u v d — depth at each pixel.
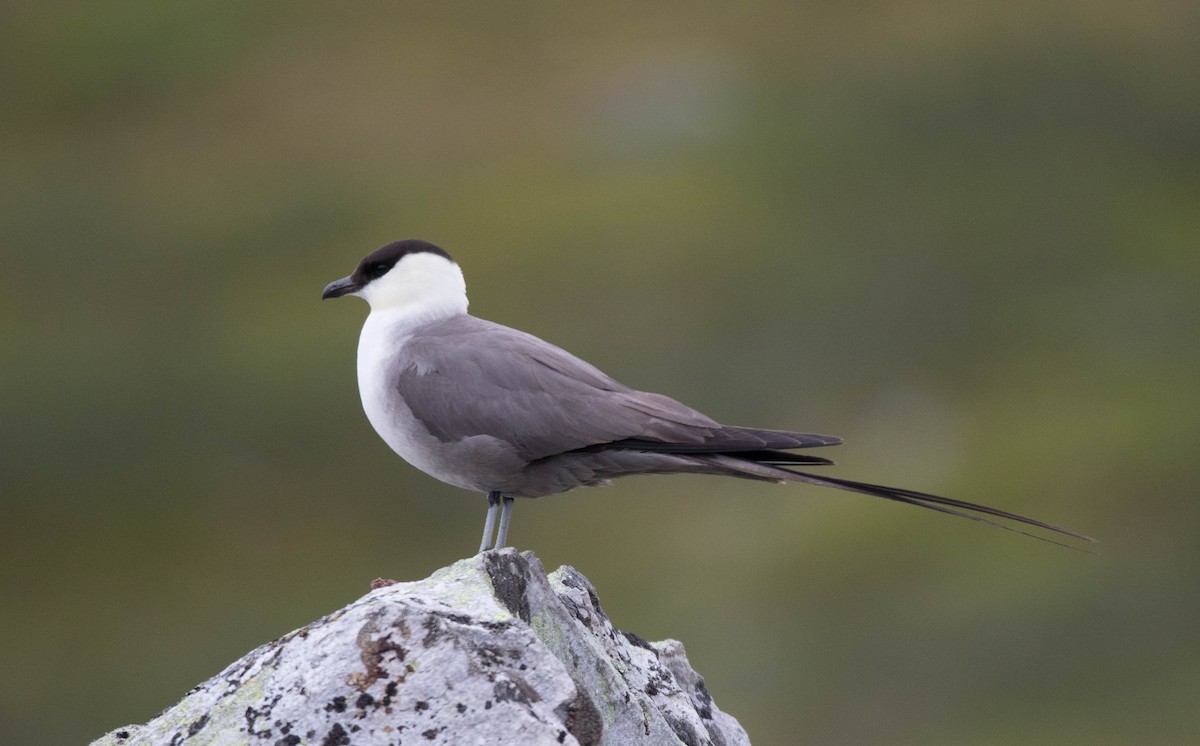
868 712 15.23
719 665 15.90
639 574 17.64
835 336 22.95
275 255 27.22
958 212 26.41
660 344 22.55
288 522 19.78
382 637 4.79
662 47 34.12
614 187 27.59
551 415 6.73
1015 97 30.67
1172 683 15.16
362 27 37.94
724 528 18.48
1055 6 34.25
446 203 28.22
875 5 35.38
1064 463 19.12
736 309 23.12
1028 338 22.72
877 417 21.03
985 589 16.80
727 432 6.59
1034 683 15.45
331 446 21.00
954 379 21.66
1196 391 20.36
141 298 25.86
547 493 7.07
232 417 21.89
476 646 4.80
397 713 4.68
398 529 19.50
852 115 30.56
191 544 19.44
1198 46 32.38
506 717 4.62
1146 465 18.81
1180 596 16.34
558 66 33.88
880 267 24.66
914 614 16.48
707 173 28.00
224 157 32.22
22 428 21.89
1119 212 26.75
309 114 33.72
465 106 32.91
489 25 36.78
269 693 4.79
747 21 35.00
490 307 23.45
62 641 17.73
